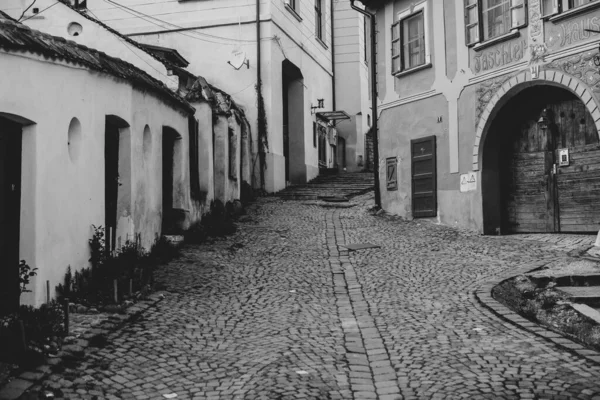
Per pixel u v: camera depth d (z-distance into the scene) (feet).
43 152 23.54
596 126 37.60
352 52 93.04
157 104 36.60
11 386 16.85
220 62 66.44
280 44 68.28
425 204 52.29
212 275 33.35
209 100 47.78
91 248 27.63
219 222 45.65
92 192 27.99
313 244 42.98
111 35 49.55
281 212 55.88
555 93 42.93
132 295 27.02
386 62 56.95
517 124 45.96
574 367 18.79
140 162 33.76
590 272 30.45
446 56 49.67
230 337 23.03
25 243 22.90
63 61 25.07
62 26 49.47
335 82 93.61
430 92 51.52
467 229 47.50
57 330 21.11
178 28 67.26
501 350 20.68
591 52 37.68
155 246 35.88
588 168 41.47
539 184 44.68
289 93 77.41
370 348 21.70
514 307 27.63
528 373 18.37
